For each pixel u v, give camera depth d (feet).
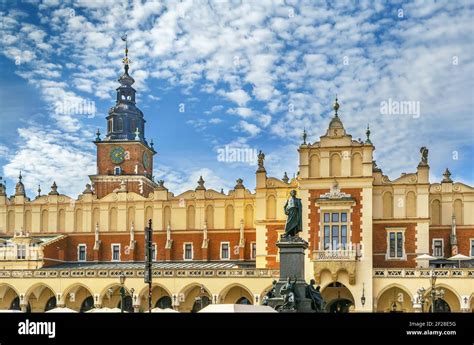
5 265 265.34
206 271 238.27
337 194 232.12
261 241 252.21
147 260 146.00
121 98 333.01
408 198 239.71
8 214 289.33
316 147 236.43
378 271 225.76
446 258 242.99
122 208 283.18
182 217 278.26
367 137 233.76
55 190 288.10
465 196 247.70
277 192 254.06
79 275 246.88
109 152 318.45
